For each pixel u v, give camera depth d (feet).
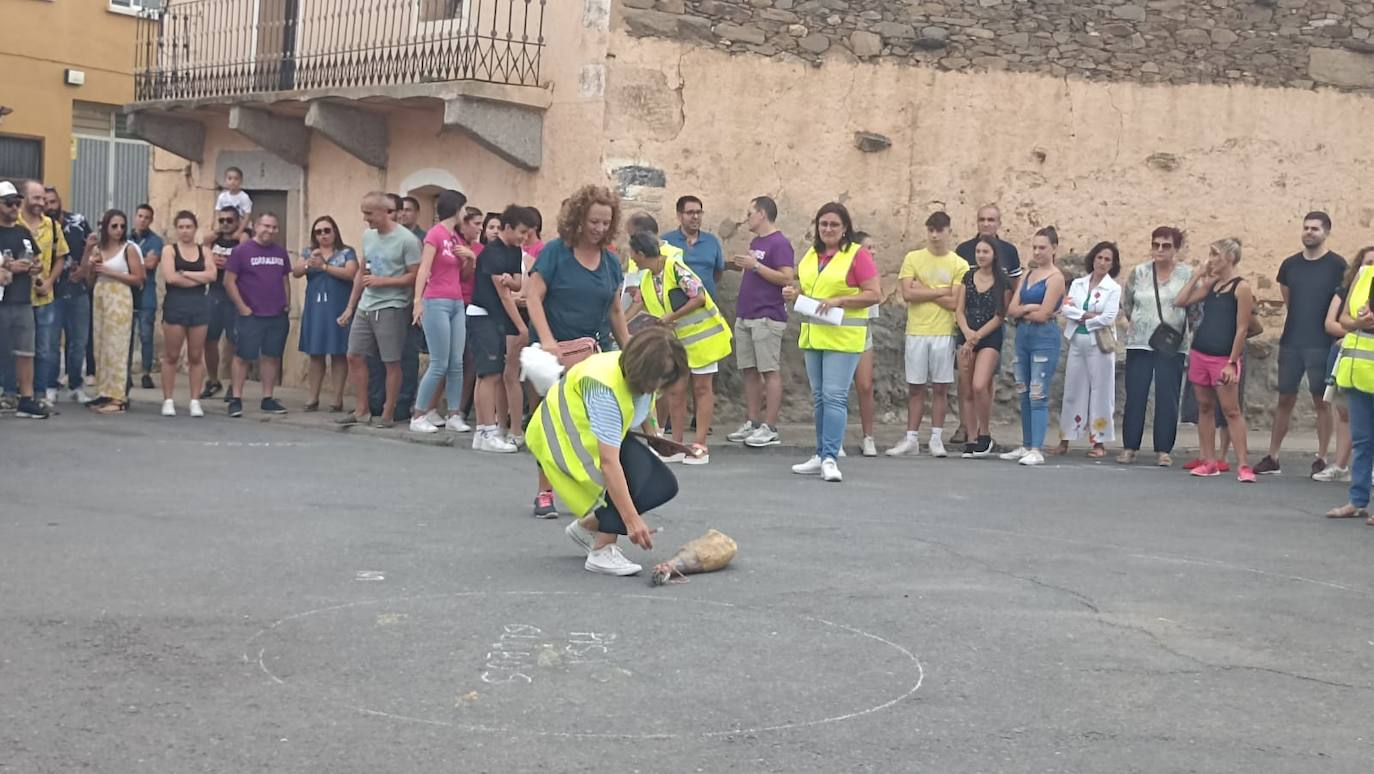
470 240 42.42
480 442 39.17
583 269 28.27
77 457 34.81
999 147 52.06
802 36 50.06
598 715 16.38
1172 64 53.06
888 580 23.82
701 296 38.88
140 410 46.78
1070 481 37.55
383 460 36.40
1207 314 39.60
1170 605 22.88
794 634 20.13
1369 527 31.27
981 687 17.97
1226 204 53.52
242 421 44.78
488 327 38.63
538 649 18.94
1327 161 54.08
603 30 47.39
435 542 25.75
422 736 15.49
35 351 44.14
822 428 36.24
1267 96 53.57
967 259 44.42
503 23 49.26
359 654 18.47
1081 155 52.65
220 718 15.87
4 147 81.82
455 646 18.95
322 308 46.98
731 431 46.34
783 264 42.19
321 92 51.21
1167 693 18.04
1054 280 41.55
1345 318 32.22
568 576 23.29
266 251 46.24
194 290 44.93
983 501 33.17
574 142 48.03
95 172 85.66
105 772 14.19
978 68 51.75
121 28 85.76
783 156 49.98
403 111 52.49
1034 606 22.36
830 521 29.40
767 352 42.37
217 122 61.72
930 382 43.09
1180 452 45.50
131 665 17.71
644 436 23.67
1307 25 53.78
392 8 52.75
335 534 26.16
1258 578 25.29
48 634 18.90
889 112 51.08
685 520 28.94
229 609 20.51
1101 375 42.80
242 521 27.12
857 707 16.98
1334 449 47.16
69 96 83.82
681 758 15.10
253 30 58.03
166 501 29.07
